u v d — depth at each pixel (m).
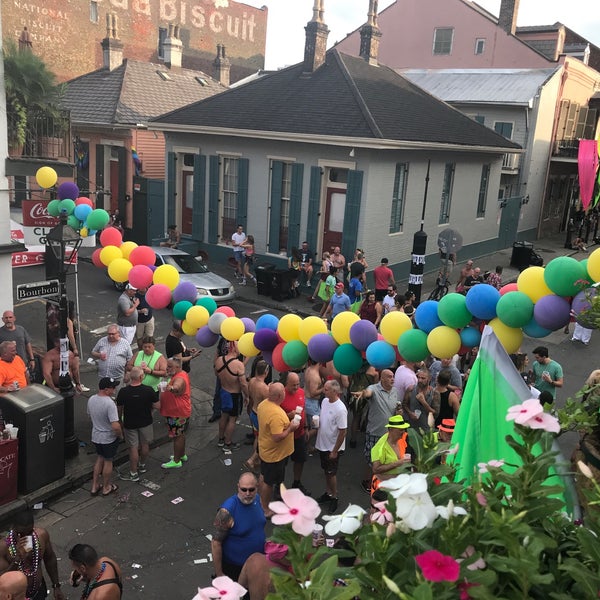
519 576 1.69
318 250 19.00
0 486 7.41
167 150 21.64
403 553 1.83
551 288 5.20
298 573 1.77
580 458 2.83
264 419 7.35
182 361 9.82
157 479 8.65
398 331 6.62
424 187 20.39
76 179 25.41
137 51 37.22
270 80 22.03
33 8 31.11
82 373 12.02
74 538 7.25
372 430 8.20
